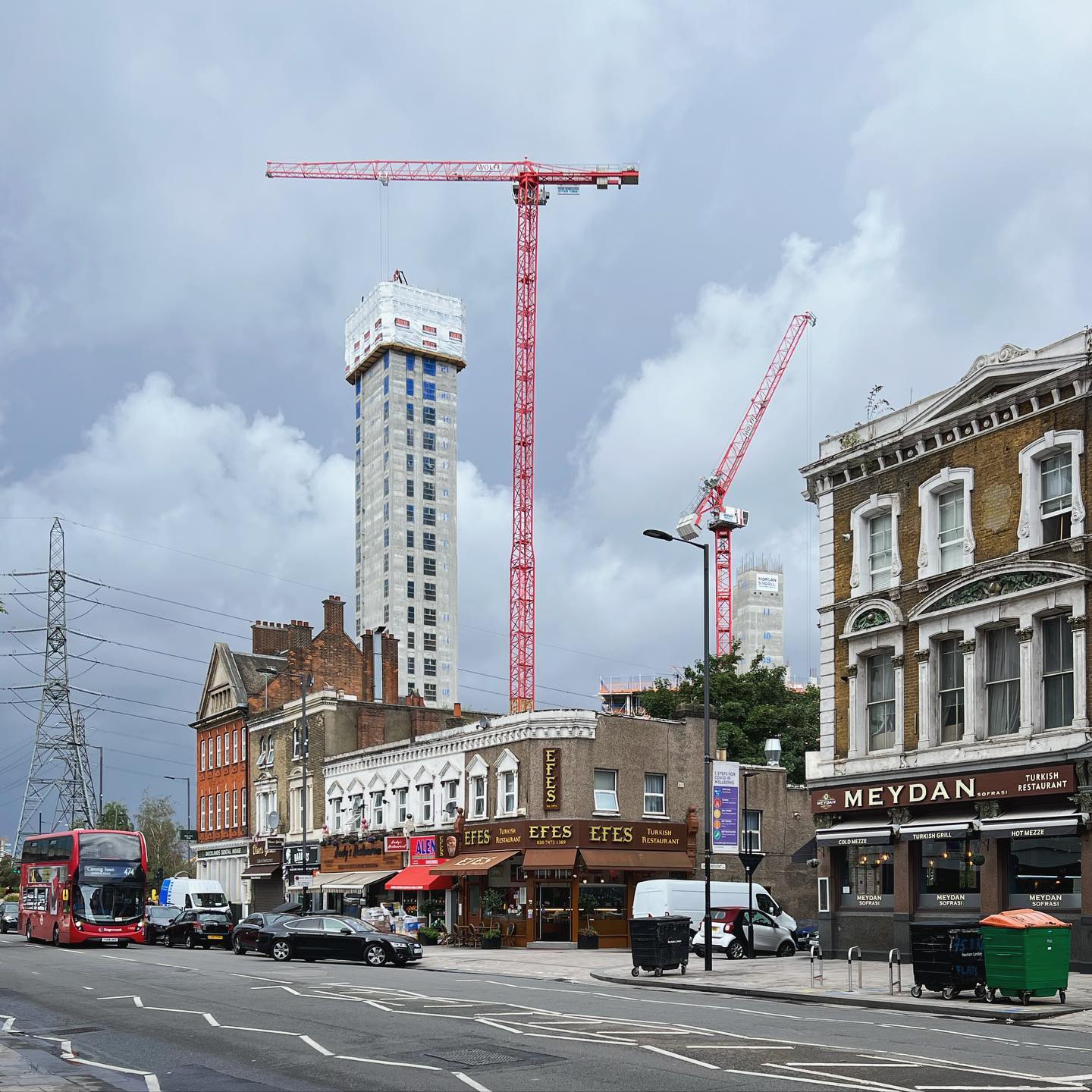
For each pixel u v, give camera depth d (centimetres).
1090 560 2967
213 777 8181
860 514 3700
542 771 4991
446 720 7200
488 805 5238
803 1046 1697
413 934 5041
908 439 3516
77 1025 2091
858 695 3659
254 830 7450
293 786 6975
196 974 3234
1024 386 3153
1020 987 2205
